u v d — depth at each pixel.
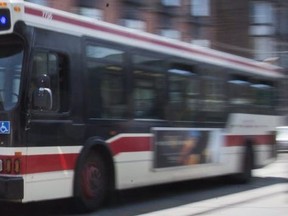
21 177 7.94
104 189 9.73
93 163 9.45
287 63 11.99
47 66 8.55
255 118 15.41
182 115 11.96
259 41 43.28
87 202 9.29
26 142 8.06
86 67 9.31
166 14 31.86
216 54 13.57
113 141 9.84
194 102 12.44
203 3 36.84
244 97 14.82
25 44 8.21
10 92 8.16
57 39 8.76
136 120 10.47
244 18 43.69
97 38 9.62
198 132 12.53
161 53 11.37
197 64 12.65
